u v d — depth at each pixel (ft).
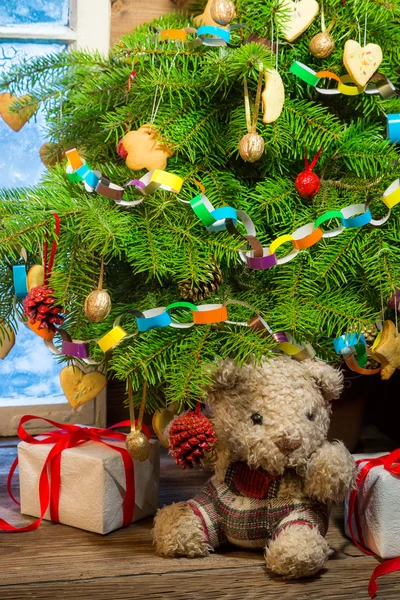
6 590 3.17
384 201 3.34
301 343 3.51
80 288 3.47
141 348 3.35
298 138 3.43
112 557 3.49
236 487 3.54
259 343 3.32
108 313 3.30
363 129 3.70
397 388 5.00
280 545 3.27
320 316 3.45
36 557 3.47
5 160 4.91
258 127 3.39
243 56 3.10
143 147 3.34
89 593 3.17
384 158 3.52
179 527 3.46
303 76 3.39
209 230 3.30
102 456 3.70
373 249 3.52
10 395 5.09
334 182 3.66
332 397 3.54
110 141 3.84
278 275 3.61
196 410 3.37
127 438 3.61
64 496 3.80
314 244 3.56
